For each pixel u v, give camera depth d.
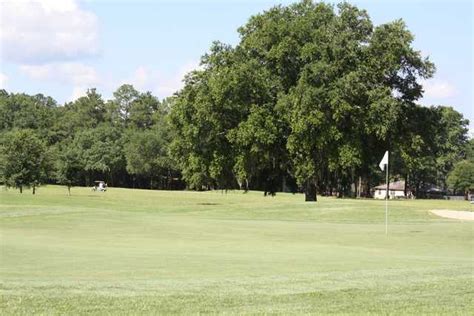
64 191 102.25
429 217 39.62
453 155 150.25
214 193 115.00
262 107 52.50
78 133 151.88
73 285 12.07
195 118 55.50
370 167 62.78
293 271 15.08
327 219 39.47
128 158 143.00
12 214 37.22
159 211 49.28
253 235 28.08
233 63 55.53
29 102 171.62
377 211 41.81
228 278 13.52
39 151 80.38
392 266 16.44
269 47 55.03
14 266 15.72
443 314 9.71
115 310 9.74
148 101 171.75
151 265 16.14
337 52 51.34
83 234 27.47
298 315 9.45
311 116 48.41
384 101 49.66
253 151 52.53
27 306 9.88
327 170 60.19
